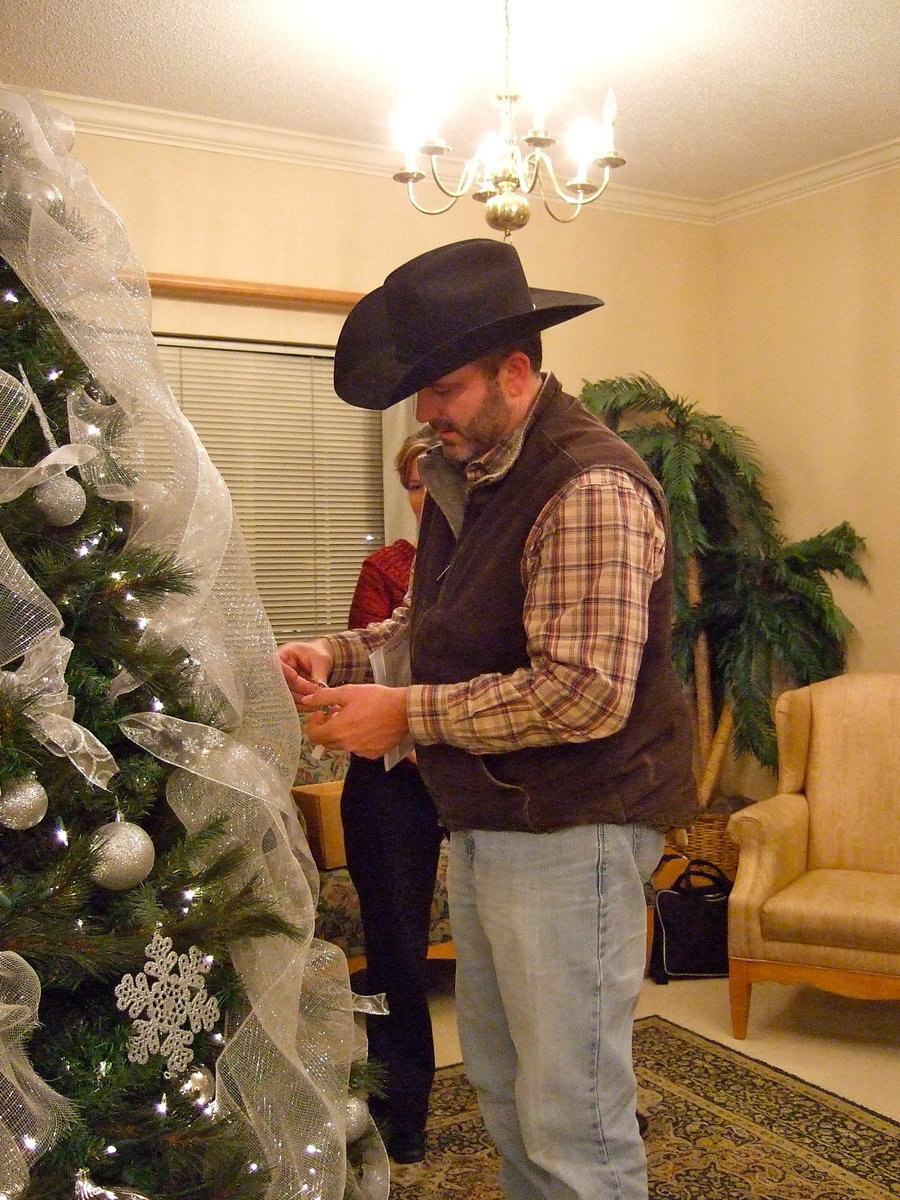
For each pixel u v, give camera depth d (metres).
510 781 1.51
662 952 3.35
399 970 2.23
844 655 3.91
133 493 1.26
